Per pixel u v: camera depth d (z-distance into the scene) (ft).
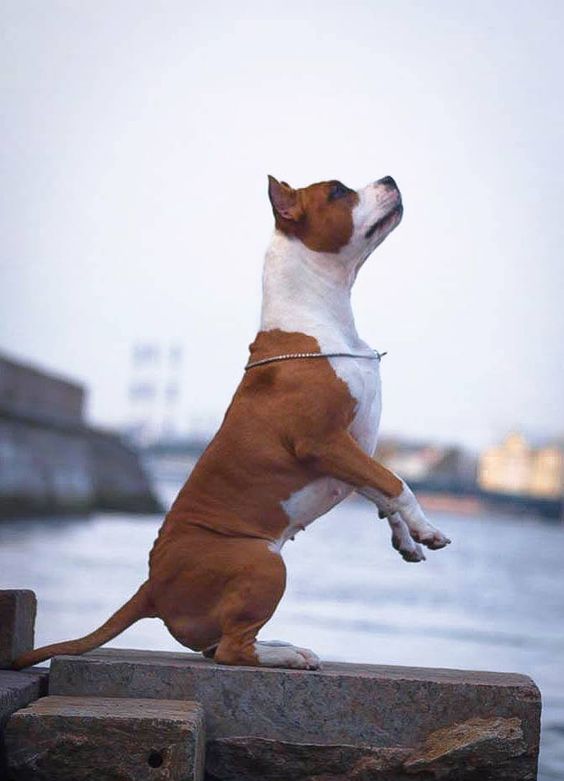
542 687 41.16
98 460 149.48
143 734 17.17
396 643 49.90
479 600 71.97
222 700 18.80
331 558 98.99
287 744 18.61
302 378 19.53
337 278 20.45
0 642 20.24
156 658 20.15
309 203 20.40
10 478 118.21
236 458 19.66
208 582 19.51
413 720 18.62
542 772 29.30
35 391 130.00
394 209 20.67
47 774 17.25
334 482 19.76
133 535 110.42
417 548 20.18
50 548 88.94
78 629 46.37
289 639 48.57
